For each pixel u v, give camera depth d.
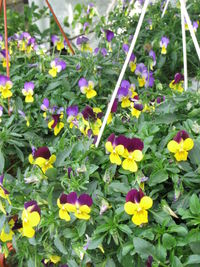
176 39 0.82
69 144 0.43
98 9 1.14
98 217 0.35
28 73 0.65
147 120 0.43
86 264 0.38
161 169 0.35
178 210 0.33
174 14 0.87
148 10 0.90
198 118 0.41
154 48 0.77
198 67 0.77
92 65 0.64
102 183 0.38
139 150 0.35
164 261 0.32
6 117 0.58
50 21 1.11
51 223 0.37
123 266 0.35
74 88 0.63
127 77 0.68
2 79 0.57
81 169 0.37
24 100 0.63
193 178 0.35
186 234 0.33
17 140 0.54
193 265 0.32
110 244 0.37
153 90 0.66
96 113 0.44
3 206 0.41
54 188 0.39
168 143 0.36
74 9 1.12
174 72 0.80
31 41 0.72
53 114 0.55
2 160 0.49
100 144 0.40
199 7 0.93
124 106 0.53
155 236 0.34
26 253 0.41
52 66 0.63
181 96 0.43
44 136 0.58
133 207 0.33
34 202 0.36
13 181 0.44
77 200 0.35
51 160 0.40
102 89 0.63
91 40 1.01
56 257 0.40
